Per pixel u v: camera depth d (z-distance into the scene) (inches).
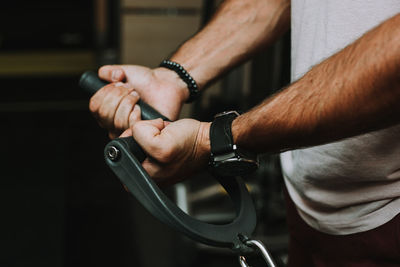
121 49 138.3
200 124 25.8
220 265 82.2
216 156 25.3
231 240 24.4
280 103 23.2
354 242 29.7
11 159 119.0
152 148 24.5
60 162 119.7
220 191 91.0
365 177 27.3
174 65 32.7
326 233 31.1
